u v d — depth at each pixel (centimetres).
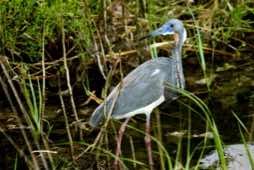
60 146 1145
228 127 1197
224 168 871
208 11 1487
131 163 1088
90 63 1407
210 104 1290
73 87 1365
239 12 1492
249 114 1241
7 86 1336
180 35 1216
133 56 1412
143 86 1148
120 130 1110
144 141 1171
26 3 1323
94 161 1090
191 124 1219
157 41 1476
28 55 1384
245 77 1395
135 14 1396
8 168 1085
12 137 1181
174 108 1288
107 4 1385
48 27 1339
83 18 1330
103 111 1095
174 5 1503
